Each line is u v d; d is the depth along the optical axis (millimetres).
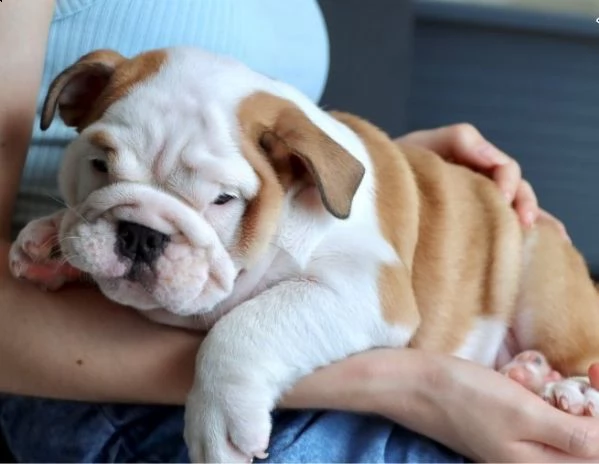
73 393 804
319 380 801
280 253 812
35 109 839
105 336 796
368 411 828
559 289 958
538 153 1500
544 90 1494
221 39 955
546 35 1479
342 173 778
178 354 798
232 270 775
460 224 938
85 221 759
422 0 1471
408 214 889
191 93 784
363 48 1360
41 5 827
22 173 844
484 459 833
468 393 818
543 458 825
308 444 822
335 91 1351
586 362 940
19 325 795
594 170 1497
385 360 813
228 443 769
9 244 819
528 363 906
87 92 822
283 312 795
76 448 850
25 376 800
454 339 924
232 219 774
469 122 1494
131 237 751
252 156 780
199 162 760
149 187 759
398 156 918
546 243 976
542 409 823
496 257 950
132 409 856
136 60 806
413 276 900
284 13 1046
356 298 813
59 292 809
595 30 1482
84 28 898
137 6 915
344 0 1358
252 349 780
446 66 1483
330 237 829
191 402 776
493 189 981
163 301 758
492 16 1470
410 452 844
